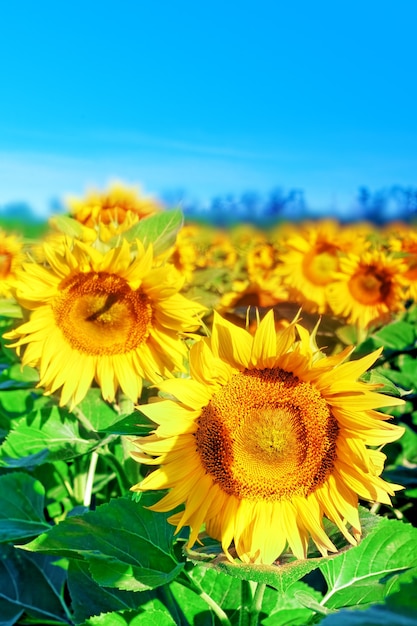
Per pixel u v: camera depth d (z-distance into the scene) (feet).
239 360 1.65
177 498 1.64
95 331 2.57
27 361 2.64
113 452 2.87
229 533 1.60
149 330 2.56
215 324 1.64
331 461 1.63
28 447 2.45
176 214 2.51
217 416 1.66
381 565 1.87
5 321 3.33
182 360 2.53
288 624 2.00
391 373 3.60
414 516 3.02
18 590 2.28
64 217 2.71
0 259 3.79
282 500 1.63
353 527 1.57
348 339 3.74
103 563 1.70
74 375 2.60
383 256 4.29
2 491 2.29
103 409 2.71
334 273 4.38
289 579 1.44
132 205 3.25
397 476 2.85
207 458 1.65
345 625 0.98
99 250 2.55
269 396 1.64
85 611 1.95
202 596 1.84
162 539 1.82
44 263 2.89
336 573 1.87
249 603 1.72
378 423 1.56
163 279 2.45
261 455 1.62
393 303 4.31
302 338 1.58
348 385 1.58
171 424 1.65
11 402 3.08
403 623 0.96
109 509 1.85
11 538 2.09
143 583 1.66
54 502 2.95
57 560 2.37
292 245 4.66
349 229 4.96
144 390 2.78
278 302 3.40
